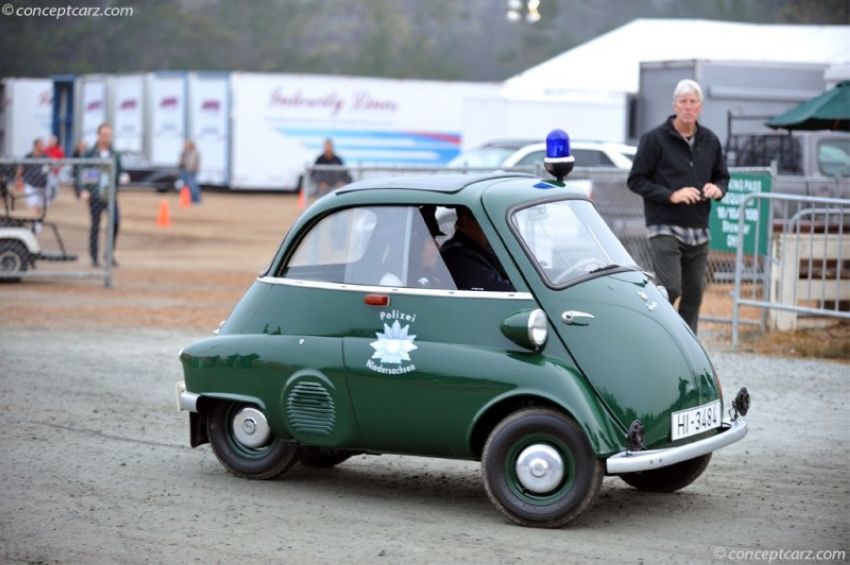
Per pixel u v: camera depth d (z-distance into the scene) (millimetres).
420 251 15719
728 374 25547
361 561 13500
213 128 105938
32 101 120625
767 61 51500
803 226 30938
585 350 14672
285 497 16359
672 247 23156
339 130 105688
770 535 14539
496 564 13367
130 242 65125
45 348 29641
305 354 15992
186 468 17969
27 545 14164
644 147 23172
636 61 63531
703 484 17094
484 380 14750
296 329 16203
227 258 57656
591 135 70875
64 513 15547
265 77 105312
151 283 45375
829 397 23234
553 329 14781
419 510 15719
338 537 14461
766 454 18812
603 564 13367
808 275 30328
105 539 14414
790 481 17219
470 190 15766
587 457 14344
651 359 14898
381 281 15836
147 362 27766
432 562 13453
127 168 105812
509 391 14625
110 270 43688
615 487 17016
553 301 14898
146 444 19594
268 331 16438
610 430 14320
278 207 93438
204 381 16875
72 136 116312
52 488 16797
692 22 67375
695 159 23016
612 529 14773
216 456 17344
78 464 18188
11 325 33594
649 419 14539
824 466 18047
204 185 112688
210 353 16812
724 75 51125
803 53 58156
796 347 28359
